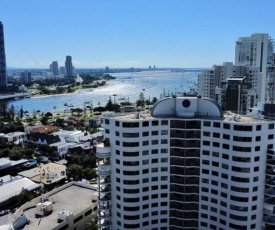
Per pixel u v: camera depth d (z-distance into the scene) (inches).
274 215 4052.7
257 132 3966.5
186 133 4330.7
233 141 4028.1
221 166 4188.0
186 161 4379.9
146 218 4498.0
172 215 4544.8
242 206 4094.5
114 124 4372.5
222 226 4274.1
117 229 4589.1
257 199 4121.6
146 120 4293.8
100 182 4601.4
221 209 4256.9
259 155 4033.0
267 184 4082.2
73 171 7495.1
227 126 4065.0
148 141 4345.5
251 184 4055.1
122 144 4318.4
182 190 4448.8
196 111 4520.2
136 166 4343.0
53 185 7234.3
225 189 4185.5
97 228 4763.8
